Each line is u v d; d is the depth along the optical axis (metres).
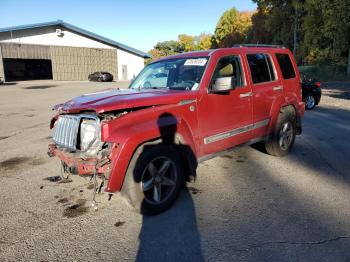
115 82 41.72
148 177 3.89
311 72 35.41
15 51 40.25
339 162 5.95
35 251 3.28
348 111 12.89
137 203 3.79
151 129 3.72
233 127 4.96
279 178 5.14
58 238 3.51
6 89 28.45
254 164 5.85
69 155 3.88
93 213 4.07
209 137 4.57
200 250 3.23
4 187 4.97
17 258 3.16
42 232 3.64
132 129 3.63
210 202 4.31
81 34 45.28
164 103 4.02
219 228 3.64
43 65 57.59
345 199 4.33
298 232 3.51
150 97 3.97
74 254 3.22
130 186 3.72
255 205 4.20
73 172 3.85
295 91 6.36
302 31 41.91
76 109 3.81
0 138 8.50
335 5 33.38
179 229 3.64
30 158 6.55
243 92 5.07
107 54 48.19
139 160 3.71
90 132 3.75
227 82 4.34
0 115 12.78
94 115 3.72
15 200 4.48
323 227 3.60
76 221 3.87
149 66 5.62
